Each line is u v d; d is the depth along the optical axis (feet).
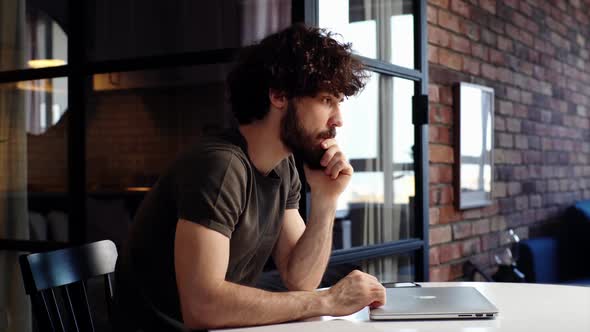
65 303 4.26
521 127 12.25
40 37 8.02
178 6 7.27
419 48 8.47
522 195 12.27
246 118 4.06
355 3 7.28
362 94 7.61
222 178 3.64
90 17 7.68
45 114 8.07
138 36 7.42
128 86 19.67
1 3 8.25
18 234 8.27
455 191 9.77
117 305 4.07
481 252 10.59
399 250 8.01
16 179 8.30
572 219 12.91
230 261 4.00
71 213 7.77
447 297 4.02
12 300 8.28
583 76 15.48
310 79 3.88
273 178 4.11
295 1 6.44
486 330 3.36
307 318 3.72
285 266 4.61
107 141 19.81
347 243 7.30
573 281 11.75
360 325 3.51
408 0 8.34
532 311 3.84
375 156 7.80
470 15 10.34
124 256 4.07
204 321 3.49
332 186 4.41
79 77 7.63
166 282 3.93
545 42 13.42
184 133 20.03
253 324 3.53
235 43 6.86
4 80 8.18
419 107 8.46
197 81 19.43
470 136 10.07
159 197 3.91
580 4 15.37
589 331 3.33
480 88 10.37
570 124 14.67
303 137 4.03
